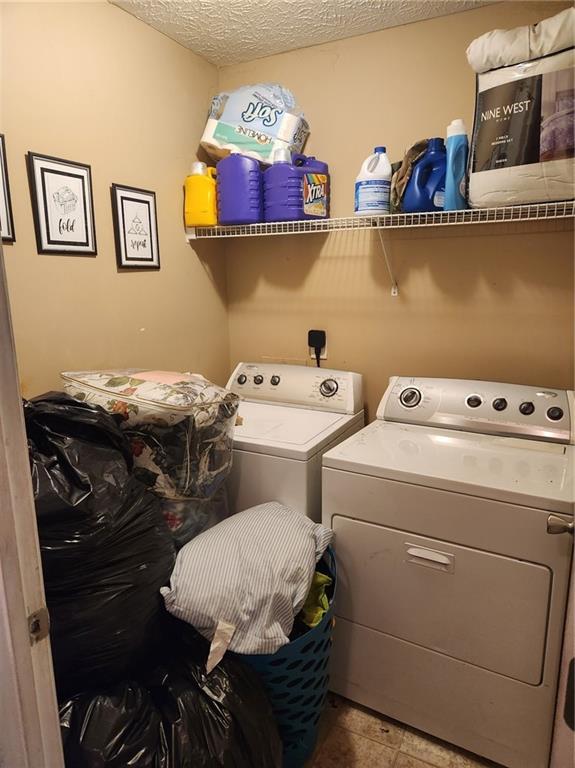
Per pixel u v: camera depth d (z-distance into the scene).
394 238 2.03
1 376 0.60
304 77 2.07
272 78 2.14
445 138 1.85
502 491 1.28
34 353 1.50
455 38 1.79
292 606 1.29
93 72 1.62
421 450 1.56
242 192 1.95
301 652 1.33
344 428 1.87
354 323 2.16
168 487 1.40
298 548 1.37
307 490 1.61
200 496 1.48
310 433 1.76
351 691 1.64
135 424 1.36
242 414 1.99
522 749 1.38
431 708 1.50
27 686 0.65
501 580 1.32
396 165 1.85
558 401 1.64
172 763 1.01
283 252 2.27
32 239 1.47
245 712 1.16
